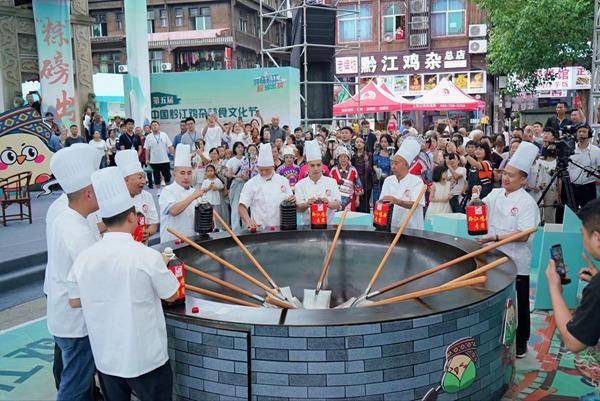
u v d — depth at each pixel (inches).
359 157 354.9
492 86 957.2
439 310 109.6
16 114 423.5
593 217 84.1
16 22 515.5
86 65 591.5
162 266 98.3
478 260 145.9
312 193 203.9
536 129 342.0
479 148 289.3
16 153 426.0
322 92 527.2
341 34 1007.0
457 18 951.0
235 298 141.9
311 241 183.9
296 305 149.5
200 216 177.8
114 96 845.8
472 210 154.3
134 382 97.7
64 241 106.9
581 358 154.7
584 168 259.9
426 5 948.0
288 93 532.7
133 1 545.0
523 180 156.0
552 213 277.7
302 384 105.4
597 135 352.5
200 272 142.3
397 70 988.6
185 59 1174.3
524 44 582.6
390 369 106.5
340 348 104.3
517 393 134.9
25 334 184.5
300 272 175.5
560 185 269.3
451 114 963.3
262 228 190.2
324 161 364.2
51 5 495.2
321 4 506.3
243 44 1186.0
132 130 502.3
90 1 1217.4
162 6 1175.6
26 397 140.6
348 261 177.9
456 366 112.6
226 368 108.6
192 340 111.4
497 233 159.0
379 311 110.7
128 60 557.3
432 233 176.2
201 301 119.9
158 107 574.6
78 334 109.7
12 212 370.6
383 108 639.1
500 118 936.9
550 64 588.1
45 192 442.9
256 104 546.6
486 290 121.7
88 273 96.7
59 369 128.7
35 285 242.2
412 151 189.8
